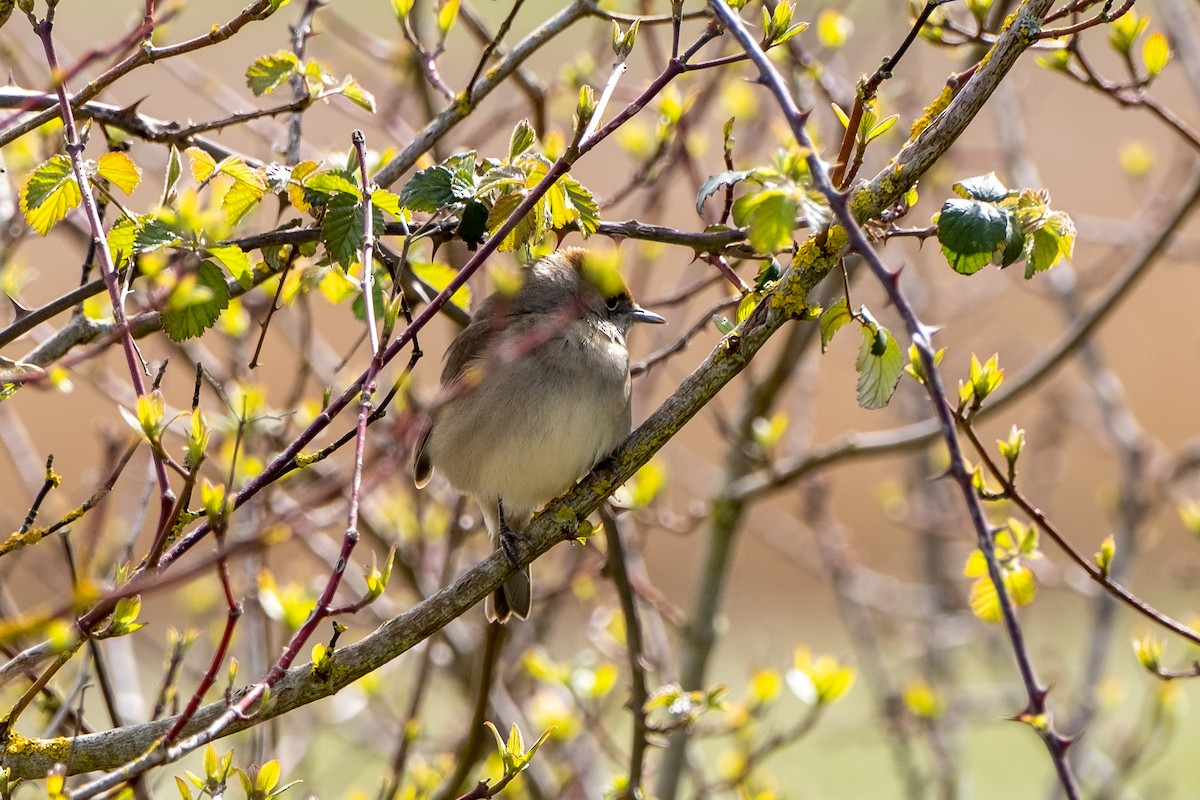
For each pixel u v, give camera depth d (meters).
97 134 11.09
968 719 14.58
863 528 26.72
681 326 12.35
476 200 7.23
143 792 6.95
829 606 25.94
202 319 6.60
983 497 7.30
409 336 5.99
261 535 5.27
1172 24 12.08
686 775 12.00
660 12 12.41
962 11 11.77
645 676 8.91
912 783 12.35
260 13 6.92
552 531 7.17
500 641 8.38
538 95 9.53
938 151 6.43
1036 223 6.36
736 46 11.92
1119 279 10.57
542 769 10.14
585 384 8.84
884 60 6.52
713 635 11.14
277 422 9.78
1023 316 22.23
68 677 10.20
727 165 8.03
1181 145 14.19
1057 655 15.53
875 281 13.88
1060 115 24.22
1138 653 8.06
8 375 6.37
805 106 11.29
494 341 8.84
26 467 10.88
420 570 10.85
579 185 7.14
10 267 9.87
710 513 11.23
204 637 12.09
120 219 6.76
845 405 25.81
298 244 7.61
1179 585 16.56
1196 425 26.94
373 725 12.69
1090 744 12.38
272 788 6.31
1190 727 20.14
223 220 7.34
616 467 7.11
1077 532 26.09
